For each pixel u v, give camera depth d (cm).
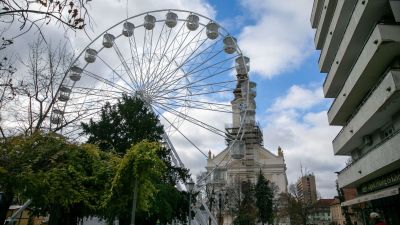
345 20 2370
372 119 2081
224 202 6694
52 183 1531
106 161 1934
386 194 1977
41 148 1565
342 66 2486
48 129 1811
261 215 7119
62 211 2027
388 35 1661
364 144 2597
